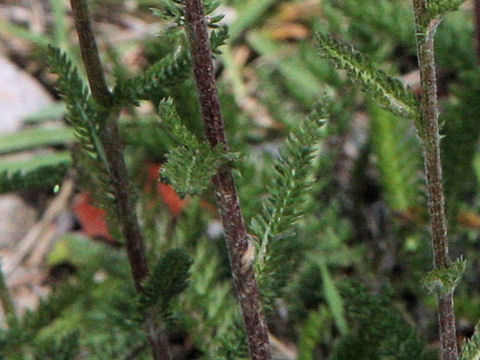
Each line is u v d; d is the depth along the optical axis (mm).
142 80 358
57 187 401
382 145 476
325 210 506
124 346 450
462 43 488
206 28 303
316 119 354
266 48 626
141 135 504
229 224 320
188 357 498
